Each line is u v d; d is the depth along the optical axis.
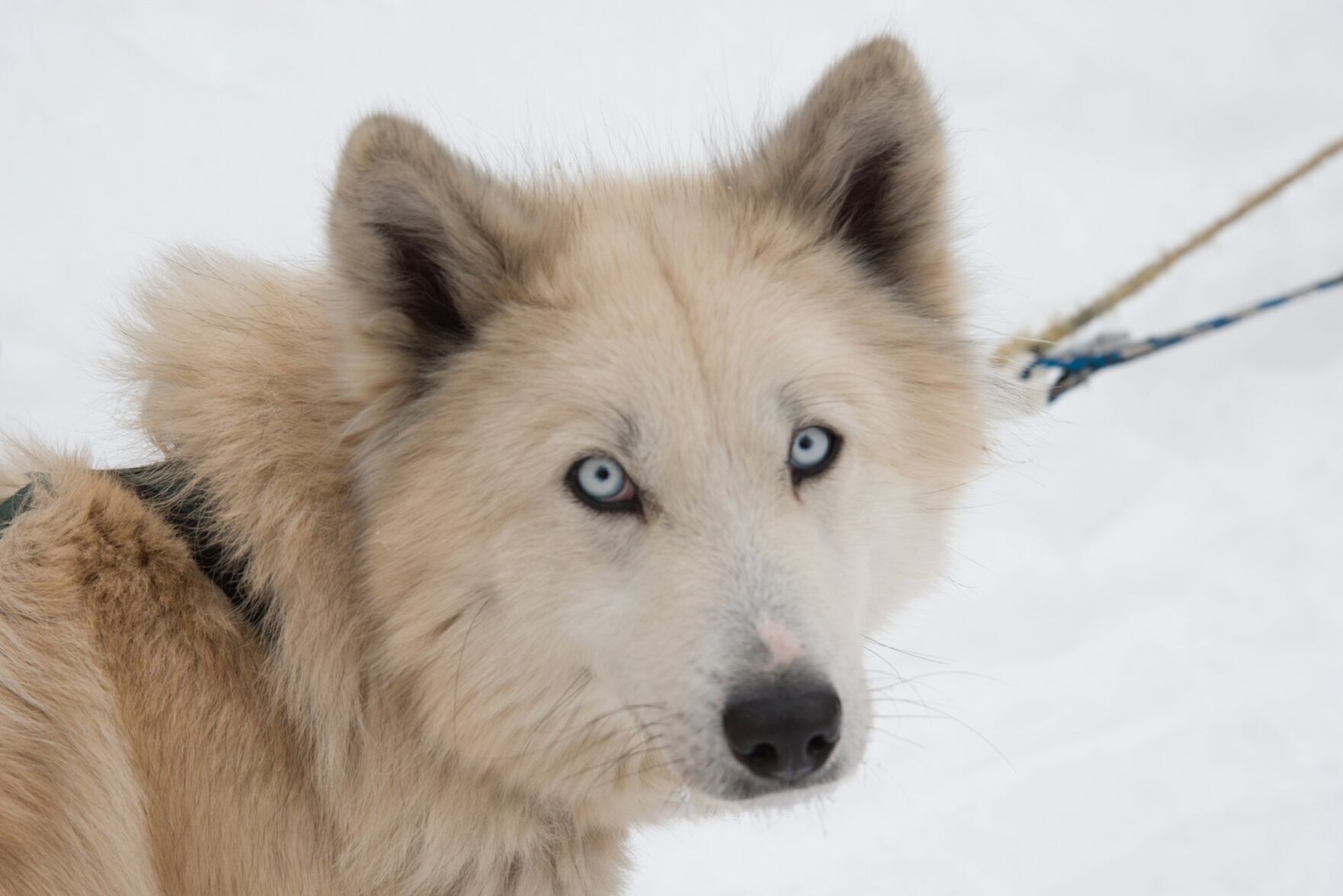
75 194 8.11
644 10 10.94
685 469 2.81
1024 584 6.41
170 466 3.05
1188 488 7.01
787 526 2.81
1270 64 10.34
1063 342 5.15
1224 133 9.69
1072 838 4.84
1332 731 5.32
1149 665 5.83
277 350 3.09
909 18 10.90
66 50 9.29
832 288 3.22
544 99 9.60
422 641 2.92
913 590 3.27
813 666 2.62
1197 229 8.59
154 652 2.83
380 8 10.40
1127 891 4.55
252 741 2.86
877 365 3.15
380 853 2.96
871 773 5.29
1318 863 4.61
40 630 2.74
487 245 3.04
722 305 2.98
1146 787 5.07
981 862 4.75
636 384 2.85
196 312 3.14
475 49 10.20
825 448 2.97
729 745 2.62
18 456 3.09
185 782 2.78
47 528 2.84
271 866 2.85
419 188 2.89
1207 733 5.36
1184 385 7.71
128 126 8.74
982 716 5.57
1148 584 6.37
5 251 7.57
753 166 3.35
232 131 8.89
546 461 2.87
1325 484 6.96
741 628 2.65
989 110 9.99
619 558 2.84
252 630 2.94
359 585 2.97
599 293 3.02
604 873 3.25
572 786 3.04
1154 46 10.56
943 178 3.27
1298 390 7.62
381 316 2.96
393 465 2.97
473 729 2.95
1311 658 5.80
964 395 3.35
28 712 2.68
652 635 2.74
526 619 2.89
